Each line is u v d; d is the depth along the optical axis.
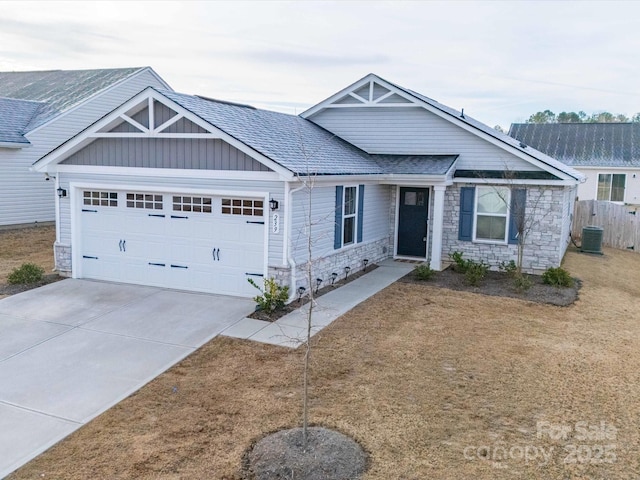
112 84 24.75
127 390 7.21
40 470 5.38
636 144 29.31
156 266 12.43
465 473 5.30
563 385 7.44
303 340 8.95
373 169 14.44
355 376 7.64
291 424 6.26
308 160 11.75
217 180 11.38
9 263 15.09
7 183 20.30
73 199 12.93
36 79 28.84
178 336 9.25
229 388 7.25
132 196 12.47
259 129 12.58
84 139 12.32
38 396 7.04
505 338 9.42
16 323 9.88
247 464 5.45
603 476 5.29
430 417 6.44
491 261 15.45
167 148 11.80
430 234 16.41
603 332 9.99
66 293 11.84
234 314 10.43
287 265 11.01
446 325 10.09
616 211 22.03
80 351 8.59
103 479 5.21
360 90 16.77
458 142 15.88
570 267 16.31
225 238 11.64
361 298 11.89
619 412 6.66
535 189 14.70
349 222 14.03
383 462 5.48
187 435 6.04
